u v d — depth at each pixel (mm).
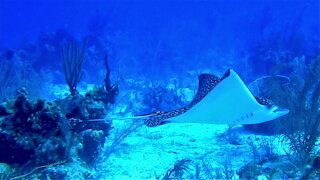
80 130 7051
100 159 7547
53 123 6184
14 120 5922
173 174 6387
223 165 6863
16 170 5617
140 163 7375
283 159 6227
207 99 5074
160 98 13875
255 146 7664
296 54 22391
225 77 4898
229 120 5164
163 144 8906
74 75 8625
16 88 14000
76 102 7156
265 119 5102
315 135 6066
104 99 8438
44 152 5848
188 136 9727
